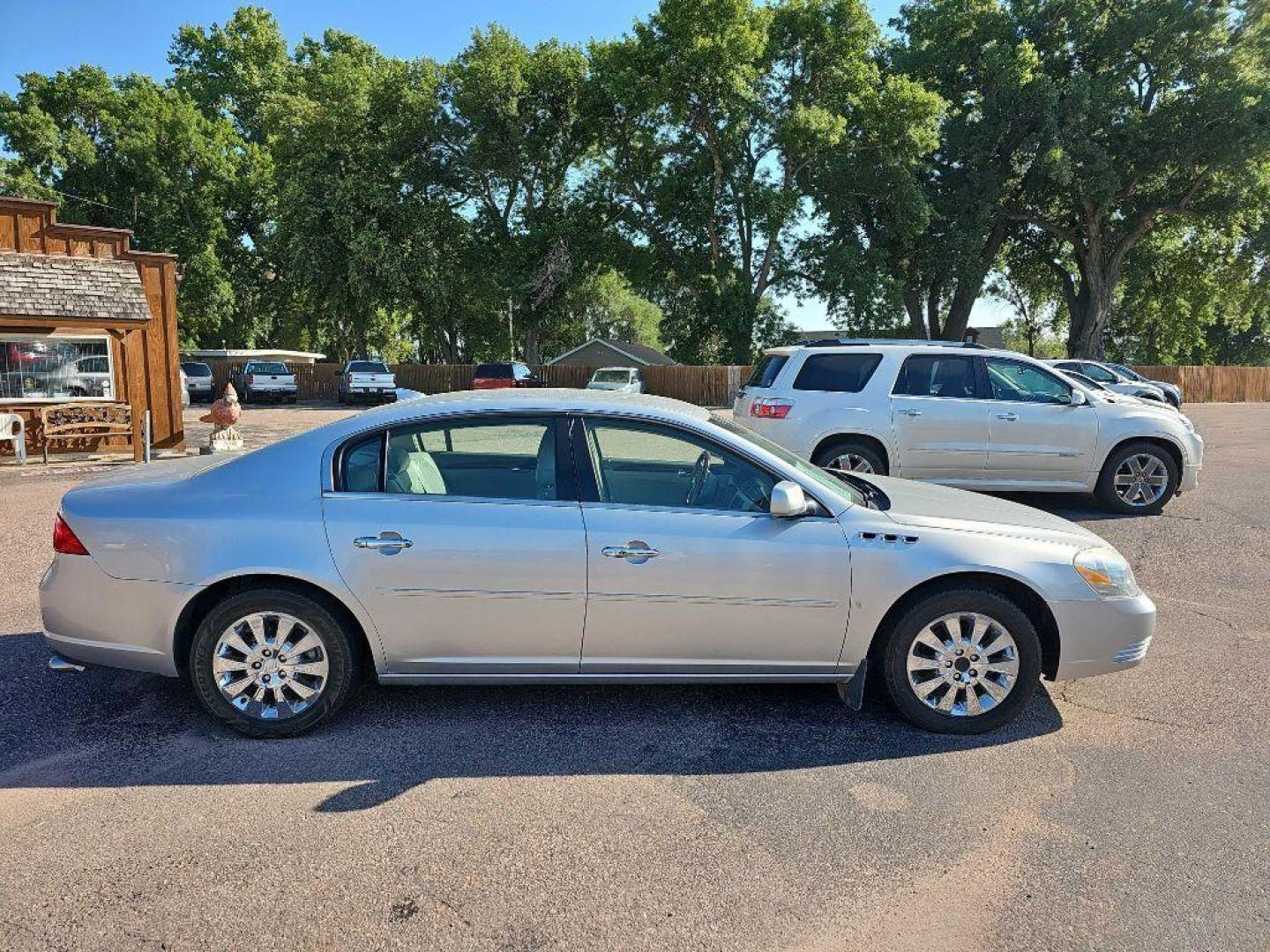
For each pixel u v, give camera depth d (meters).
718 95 33.97
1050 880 2.86
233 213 46.94
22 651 4.89
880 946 2.54
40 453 13.84
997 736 3.92
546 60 38.97
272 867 2.88
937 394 8.71
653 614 3.78
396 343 56.31
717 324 37.59
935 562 3.82
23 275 12.89
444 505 3.79
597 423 3.96
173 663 3.79
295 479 3.81
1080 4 35.97
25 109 44.19
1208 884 2.84
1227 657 4.93
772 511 3.74
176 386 15.19
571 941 2.54
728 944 2.54
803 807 3.31
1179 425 8.85
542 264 39.16
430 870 2.88
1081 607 3.90
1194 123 33.81
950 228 38.09
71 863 2.90
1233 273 43.00
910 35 40.53
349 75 39.50
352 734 3.88
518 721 4.04
